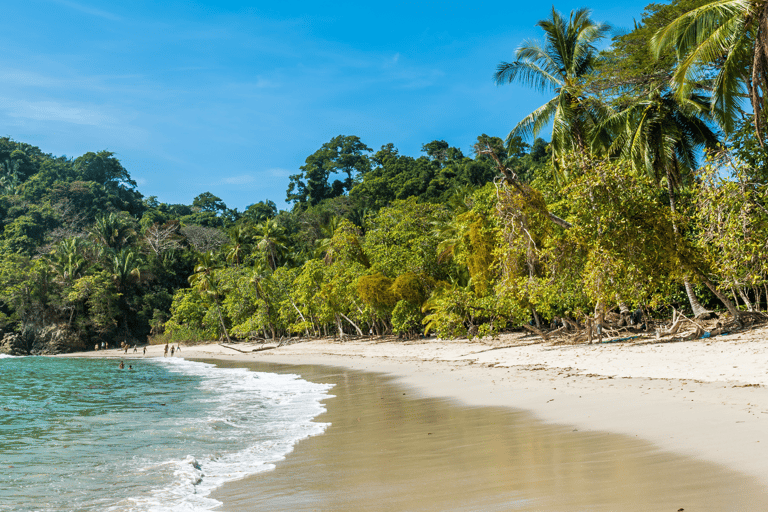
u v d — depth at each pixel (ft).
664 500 13.70
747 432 20.56
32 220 289.74
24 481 23.31
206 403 49.90
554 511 13.56
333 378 66.44
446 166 289.74
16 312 224.74
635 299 64.13
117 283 239.71
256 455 25.55
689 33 57.26
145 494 19.40
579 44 84.64
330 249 162.09
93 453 29.32
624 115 76.79
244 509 16.70
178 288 273.13
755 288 72.38
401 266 135.64
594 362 53.21
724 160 49.44
